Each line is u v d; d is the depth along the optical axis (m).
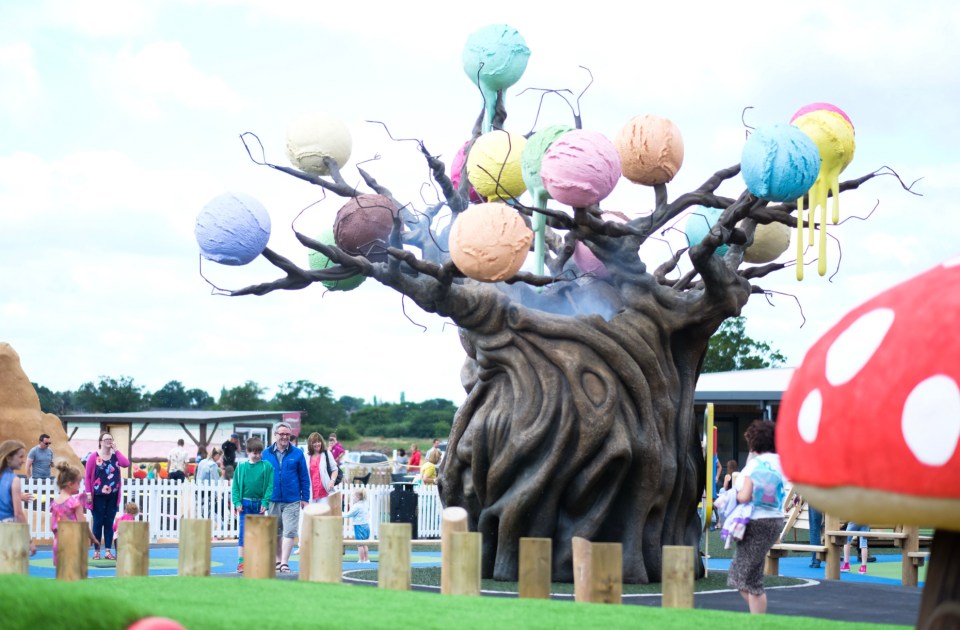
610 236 13.76
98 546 18.77
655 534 13.84
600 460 13.40
